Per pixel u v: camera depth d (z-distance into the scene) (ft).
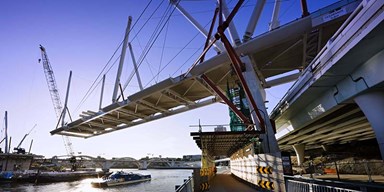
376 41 37.11
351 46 39.22
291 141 163.84
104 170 470.80
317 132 113.60
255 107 82.74
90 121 205.36
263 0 109.70
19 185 281.13
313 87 59.98
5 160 346.13
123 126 233.55
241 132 58.29
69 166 541.75
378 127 46.85
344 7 83.15
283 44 106.93
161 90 145.28
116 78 187.42
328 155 144.77
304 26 91.25
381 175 81.92
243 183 82.33
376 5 32.27
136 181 311.47
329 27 90.84
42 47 370.94
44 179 308.19
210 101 175.94
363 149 140.05
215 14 121.70
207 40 125.49
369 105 48.39
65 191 242.78
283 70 140.46
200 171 57.77
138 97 155.63
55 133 237.45
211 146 86.12
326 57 48.57
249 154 73.00
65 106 255.50
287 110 88.22
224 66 125.18
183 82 136.56
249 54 100.83
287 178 44.68
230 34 111.96
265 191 54.85
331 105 62.23
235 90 137.08
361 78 47.24
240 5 83.30
